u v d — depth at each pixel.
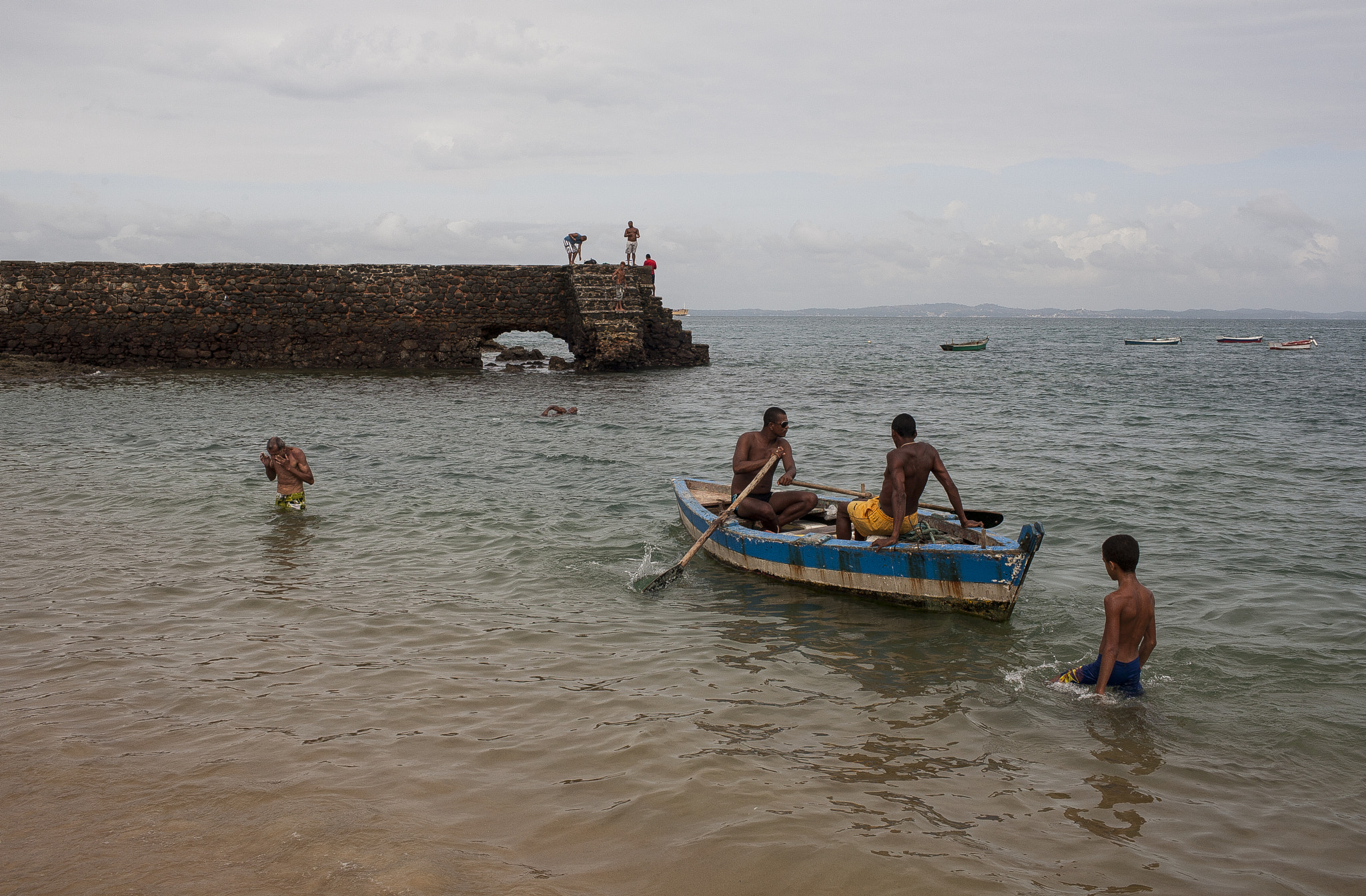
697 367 37.44
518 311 33.81
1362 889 3.59
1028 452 15.16
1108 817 4.12
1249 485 12.10
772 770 4.48
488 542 9.05
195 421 18.23
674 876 3.57
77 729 4.80
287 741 4.69
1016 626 6.76
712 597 7.49
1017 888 3.54
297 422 18.42
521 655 6.05
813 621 6.88
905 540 7.34
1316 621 6.80
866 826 3.98
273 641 6.23
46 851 3.64
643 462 13.96
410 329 33.19
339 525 9.71
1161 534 9.46
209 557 8.38
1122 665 5.43
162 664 5.77
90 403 21.41
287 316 32.38
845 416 20.72
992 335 106.06
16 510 10.16
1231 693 5.55
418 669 5.75
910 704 5.36
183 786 4.20
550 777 4.36
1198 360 49.72
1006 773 4.52
